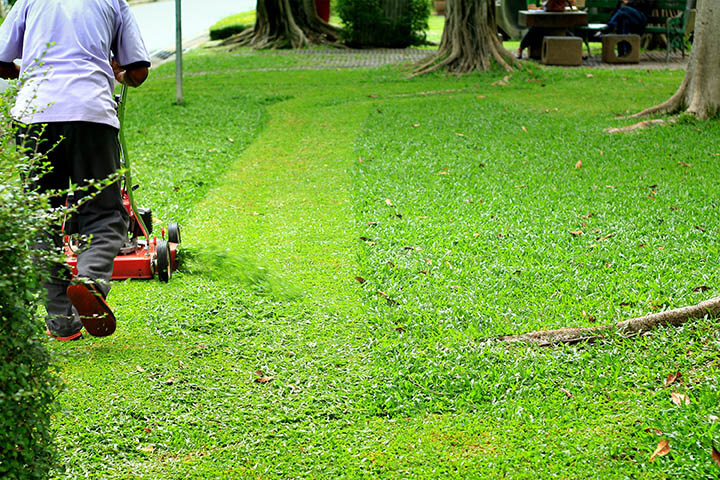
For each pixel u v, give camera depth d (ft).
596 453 12.41
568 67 67.51
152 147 37.06
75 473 12.03
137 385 14.65
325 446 12.87
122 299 18.71
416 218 24.94
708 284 18.70
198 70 69.36
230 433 13.23
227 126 42.73
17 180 9.49
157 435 13.12
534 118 43.62
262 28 91.20
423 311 17.63
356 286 19.52
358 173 31.32
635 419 13.23
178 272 20.40
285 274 20.44
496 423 13.42
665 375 14.62
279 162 34.53
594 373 14.75
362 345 16.22
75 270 17.25
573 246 21.97
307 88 58.29
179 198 27.99
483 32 64.49
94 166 16.34
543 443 12.78
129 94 55.06
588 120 42.73
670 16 74.49
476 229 23.66
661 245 21.79
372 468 12.28
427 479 12.00
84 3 16.84
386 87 58.29
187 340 16.56
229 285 19.58
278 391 14.49
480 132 39.81
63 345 16.26
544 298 18.35
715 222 23.68
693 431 12.62
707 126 39.29
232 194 29.07
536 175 30.60
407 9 92.17
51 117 15.90
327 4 102.12
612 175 30.40
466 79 61.00
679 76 60.18
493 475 12.03
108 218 16.61
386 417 13.70
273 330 17.07
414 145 36.81
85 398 14.14
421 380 14.73
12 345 9.03
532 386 14.43
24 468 9.65
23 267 8.95
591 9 81.56
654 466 12.00
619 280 19.22
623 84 56.70
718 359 15.05
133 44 17.61
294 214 26.23
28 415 9.46
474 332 16.55
